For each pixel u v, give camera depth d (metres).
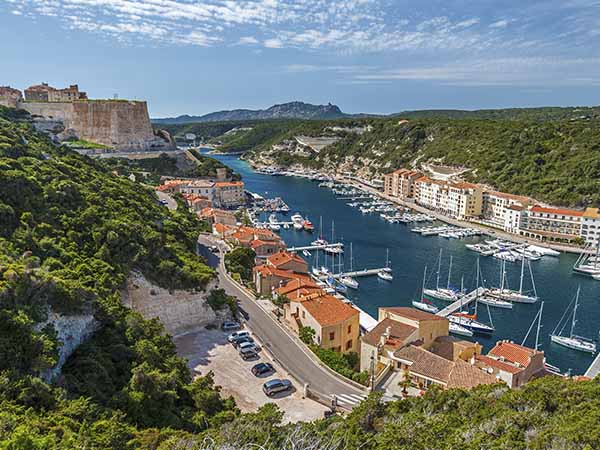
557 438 29.09
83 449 28.30
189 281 69.88
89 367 42.38
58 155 96.94
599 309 105.88
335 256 144.75
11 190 60.12
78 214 67.19
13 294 41.28
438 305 107.69
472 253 149.75
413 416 37.78
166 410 41.59
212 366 58.09
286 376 56.41
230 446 29.98
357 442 32.12
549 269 135.38
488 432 32.84
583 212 166.75
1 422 28.56
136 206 85.56
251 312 77.31
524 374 57.75
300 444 30.70
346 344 70.31
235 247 116.38
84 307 48.91
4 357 35.25
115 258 63.94
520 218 174.25
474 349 64.75
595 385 40.78
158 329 56.03
